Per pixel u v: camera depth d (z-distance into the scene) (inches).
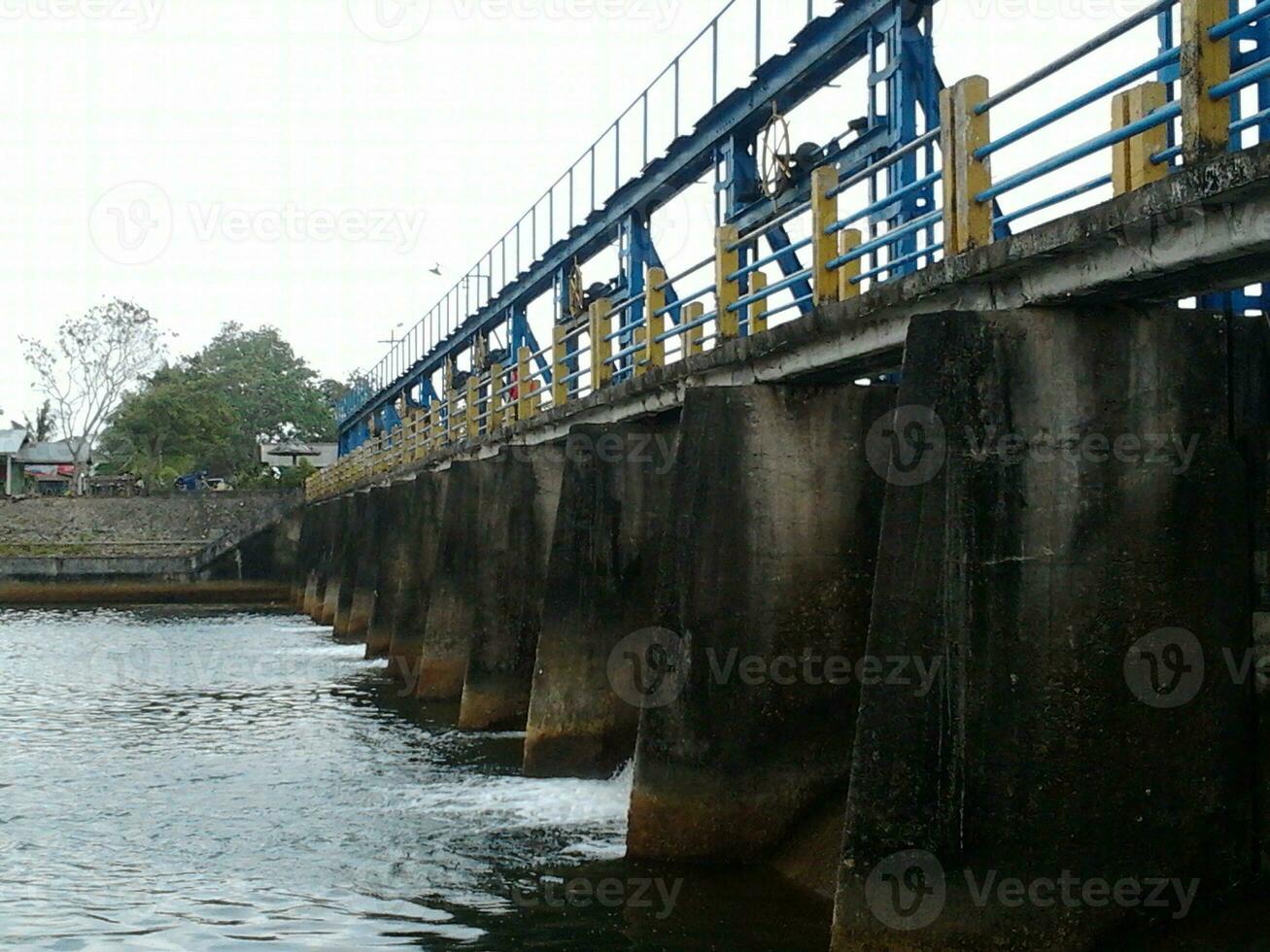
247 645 1504.7
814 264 485.4
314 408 4099.4
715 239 594.2
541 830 590.2
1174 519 362.6
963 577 347.6
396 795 673.6
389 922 463.8
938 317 353.7
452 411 1315.2
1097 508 356.8
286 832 599.5
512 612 850.8
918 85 609.0
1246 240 292.0
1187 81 300.2
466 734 847.1
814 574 500.4
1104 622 355.9
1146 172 320.5
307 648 1464.1
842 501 503.8
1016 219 375.6
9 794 693.3
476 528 990.4
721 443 495.8
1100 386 358.9
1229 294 418.9
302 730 898.1
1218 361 368.5
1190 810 361.7
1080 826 352.5
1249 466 371.6
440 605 997.2
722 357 542.0
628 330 747.4
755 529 496.7
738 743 494.9
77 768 763.4
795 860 486.6
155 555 2397.9
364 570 1499.8
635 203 976.9
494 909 473.4
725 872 495.2
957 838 348.2
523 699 855.1
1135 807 357.1
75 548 2488.9
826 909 450.9
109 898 499.8
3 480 3223.4
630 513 686.5
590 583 683.4
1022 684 350.0
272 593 2320.4
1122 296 350.0
